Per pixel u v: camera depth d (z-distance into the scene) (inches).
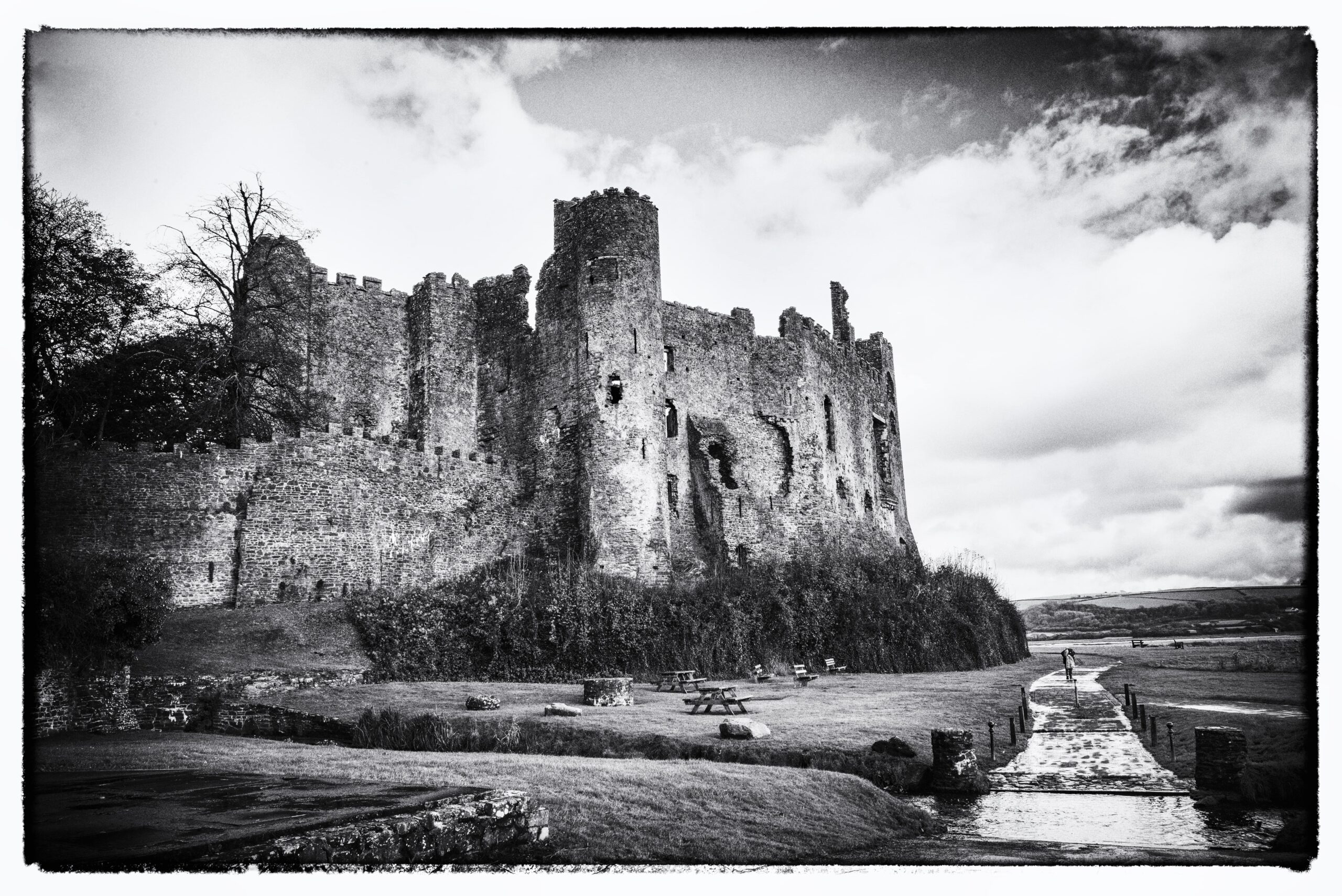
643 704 1011.3
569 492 1659.7
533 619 1299.2
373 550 1396.4
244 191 1470.2
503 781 591.8
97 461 1194.0
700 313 1983.3
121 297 1270.9
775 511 1993.1
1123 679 1412.4
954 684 1327.5
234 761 671.1
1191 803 690.2
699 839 537.0
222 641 1120.8
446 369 1782.7
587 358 1674.5
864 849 565.9
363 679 1133.1
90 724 900.0
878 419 2536.9
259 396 1473.9
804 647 1498.5
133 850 417.4
